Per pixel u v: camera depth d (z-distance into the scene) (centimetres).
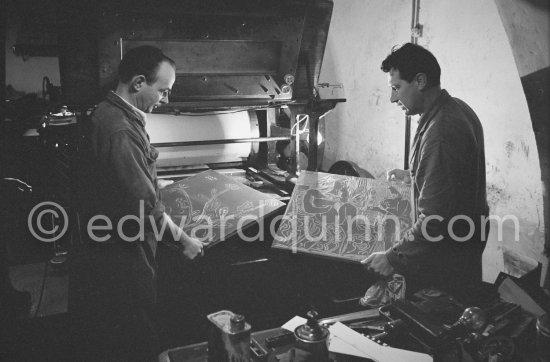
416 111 192
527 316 149
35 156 341
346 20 434
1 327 239
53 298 305
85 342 209
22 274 336
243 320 121
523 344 140
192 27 225
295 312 257
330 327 148
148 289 197
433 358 133
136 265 193
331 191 216
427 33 334
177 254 246
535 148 265
